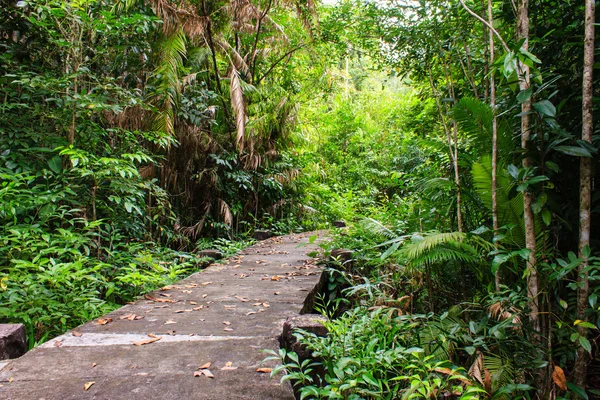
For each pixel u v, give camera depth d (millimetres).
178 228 6699
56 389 1624
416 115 5246
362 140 15766
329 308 4031
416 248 2629
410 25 3633
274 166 9602
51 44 4121
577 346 2105
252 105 8773
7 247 3045
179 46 5805
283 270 4371
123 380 1711
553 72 2711
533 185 2176
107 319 2564
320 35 8727
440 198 3604
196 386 1663
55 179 3971
